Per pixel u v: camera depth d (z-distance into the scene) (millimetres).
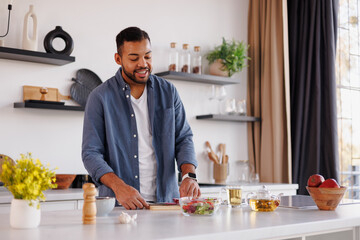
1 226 1344
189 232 1213
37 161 1355
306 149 4129
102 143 2061
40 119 3334
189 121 4121
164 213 1666
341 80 4105
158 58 3977
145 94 2205
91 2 3621
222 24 4406
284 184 3922
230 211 1745
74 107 3316
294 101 4262
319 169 4023
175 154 2248
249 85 4508
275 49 4293
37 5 3373
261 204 1716
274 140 4211
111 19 3715
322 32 4105
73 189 3160
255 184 3934
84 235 1170
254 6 4500
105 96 2088
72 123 3480
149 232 1216
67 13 3502
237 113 4258
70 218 1517
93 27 3619
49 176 1362
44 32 3391
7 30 3221
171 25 4066
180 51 4105
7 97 3205
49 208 2791
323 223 1471
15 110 3232
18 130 3236
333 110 3977
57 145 3398
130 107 2139
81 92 3514
